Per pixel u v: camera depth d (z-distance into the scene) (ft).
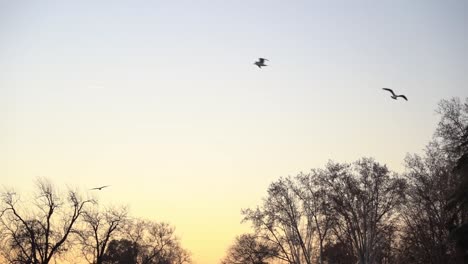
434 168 240.12
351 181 275.39
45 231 211.00
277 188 292.20
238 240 316.40
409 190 252.21
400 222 265.75
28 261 203.31
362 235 269.85
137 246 288.10
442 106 220.84
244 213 295.89
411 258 250.98
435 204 240.73
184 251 329.31
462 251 175.63
